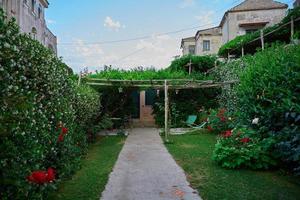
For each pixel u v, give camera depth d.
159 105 14.89
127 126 14.97
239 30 20.97
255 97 6.78
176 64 17.17
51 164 4.44
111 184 4.98
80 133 7.39
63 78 5.51
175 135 11.74
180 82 13.27
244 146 6.05
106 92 14.30
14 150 2.72
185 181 5.14
